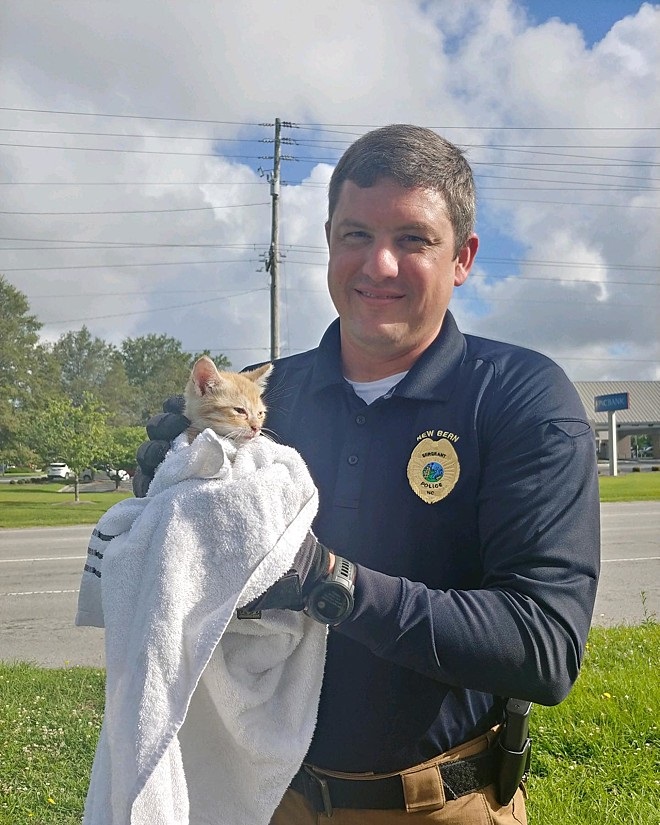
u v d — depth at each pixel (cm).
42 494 3206
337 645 173
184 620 143
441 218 183
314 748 173
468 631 142
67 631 738
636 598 847
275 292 2391
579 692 460
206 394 237
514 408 168
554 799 347
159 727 135
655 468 4156
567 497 157
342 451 187
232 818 170
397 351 190
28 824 354
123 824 133
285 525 149
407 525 173
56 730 448
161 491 163
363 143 189
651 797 349
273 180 2391
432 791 165
